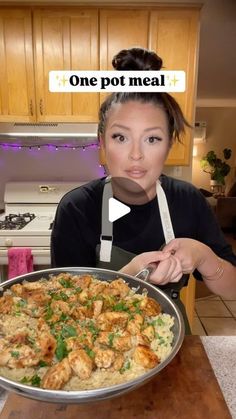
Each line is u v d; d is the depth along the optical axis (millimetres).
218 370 665
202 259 729
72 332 541
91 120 1966
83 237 886
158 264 673
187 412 519
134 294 659
